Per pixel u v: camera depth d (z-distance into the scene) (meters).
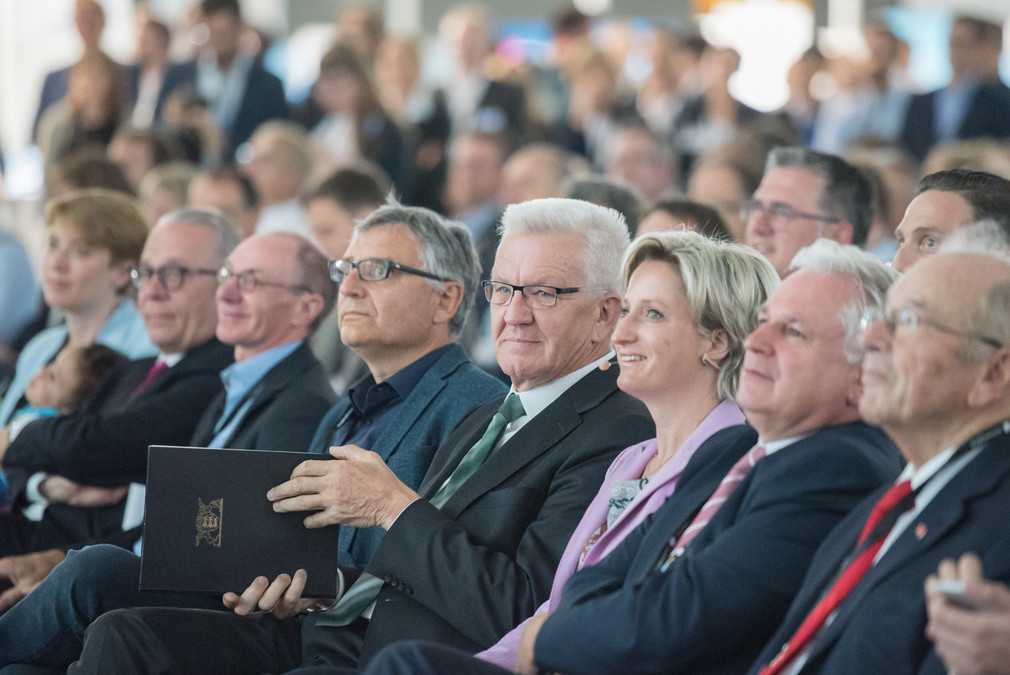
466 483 4.78
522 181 10.86
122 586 5.23
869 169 8.84
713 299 4.12
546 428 4.76
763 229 6.74
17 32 18.52
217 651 4.85
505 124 15.01
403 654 3.62
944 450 3.23
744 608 3.42
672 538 3.83
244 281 6.42
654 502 4.10
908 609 3.02
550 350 4.89
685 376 4.19
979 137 13.85
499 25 19.83
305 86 20.06
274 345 6.48
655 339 4.17
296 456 4.70
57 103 15.80
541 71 16.19
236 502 4.61
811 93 16.12
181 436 6.70
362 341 5.56
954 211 4.91
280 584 4.57
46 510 6.64
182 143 14.23
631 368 4.22
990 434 3.13
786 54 19.69
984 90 13.92
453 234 5.79
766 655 3.33
